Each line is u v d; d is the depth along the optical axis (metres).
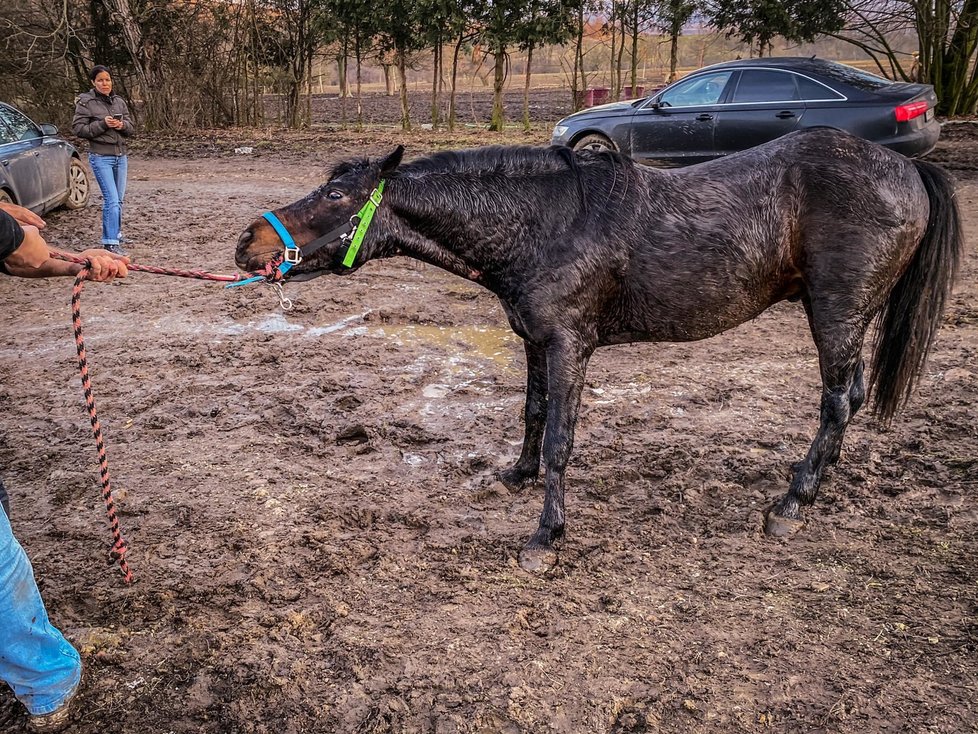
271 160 17.06
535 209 3.43
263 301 7.54
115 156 8.96
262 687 2.91
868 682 2.81
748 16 17.66
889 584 3.35
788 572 3.49
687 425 4.86
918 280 3.74
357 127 21.73
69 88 23.59
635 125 11.51
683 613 3.24
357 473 4.46
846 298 3.56
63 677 2.68
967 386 5.09
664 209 3.52
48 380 5.82
